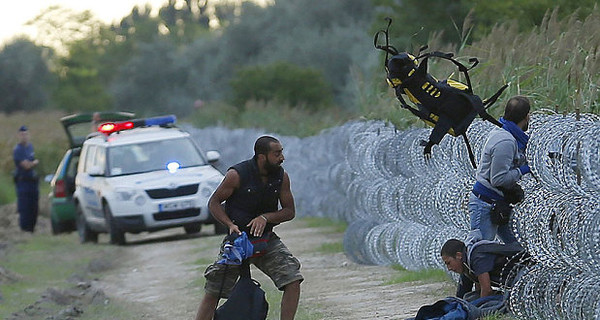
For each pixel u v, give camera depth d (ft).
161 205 176.04
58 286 131.95
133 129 195.31
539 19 184.34
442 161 106.01
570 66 98.78
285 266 76.48
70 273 146.51
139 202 175.83
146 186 176.65
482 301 78.74
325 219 189.67
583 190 70.90
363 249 126.00
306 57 567.59
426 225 110.32
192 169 183.21
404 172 118.01
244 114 309.63
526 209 75.31
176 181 177.17
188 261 146.72
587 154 68.49
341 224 171.32
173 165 182.09
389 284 106.93
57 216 207.31
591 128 70.03
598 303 69.00
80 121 213.87
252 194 75.72
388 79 74.18
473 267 79.77
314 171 198.08
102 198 180.04
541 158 75.87
